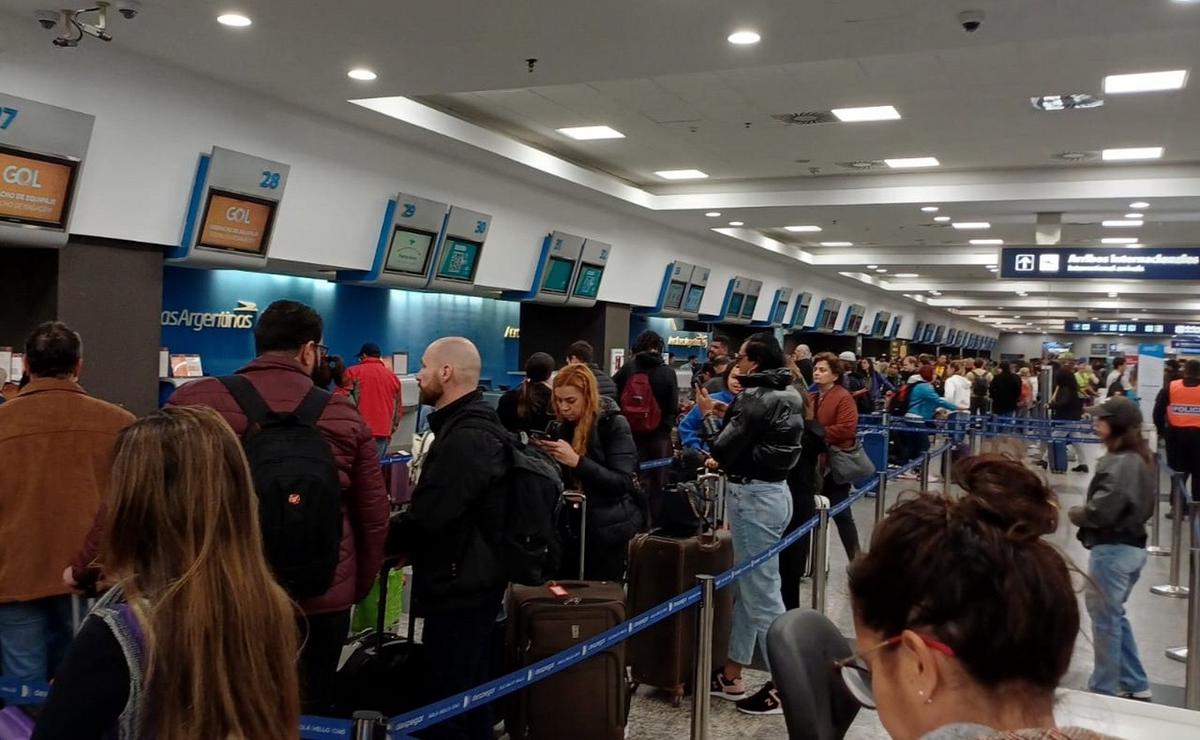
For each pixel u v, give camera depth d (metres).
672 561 4.29
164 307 8.34
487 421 3.11
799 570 5.21
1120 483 4.40
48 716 1.30
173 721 1.32
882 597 0.97
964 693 0.92
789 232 17.25
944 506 1.00
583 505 4.22
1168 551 8.12
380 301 11.03
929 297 29.84
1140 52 6.86
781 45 5.92
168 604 1.35
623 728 3.58
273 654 1.45
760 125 9.46
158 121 6.77
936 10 5.24
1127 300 27.92
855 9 5.28
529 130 10.06
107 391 6.81
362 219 9.02
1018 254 12.88
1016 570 0.91
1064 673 0.92
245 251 7.70
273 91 7.45
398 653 3.35
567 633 3.48
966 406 14.23
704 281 17.06
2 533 3.11
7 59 5.73
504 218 11.13
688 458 6.42
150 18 5.76
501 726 3.93
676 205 13.21
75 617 3.27
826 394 6.27
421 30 5.88
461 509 2.99
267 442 2.54
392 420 8.73
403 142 9.19
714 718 4.18
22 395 3.19
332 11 5.58
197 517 1.40
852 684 1.35
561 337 14.34
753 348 4.39
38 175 5.95
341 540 2.74
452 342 3.17
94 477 3.24
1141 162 10.68
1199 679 4.43
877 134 9.69
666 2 5.27
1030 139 9.66
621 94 8.53
